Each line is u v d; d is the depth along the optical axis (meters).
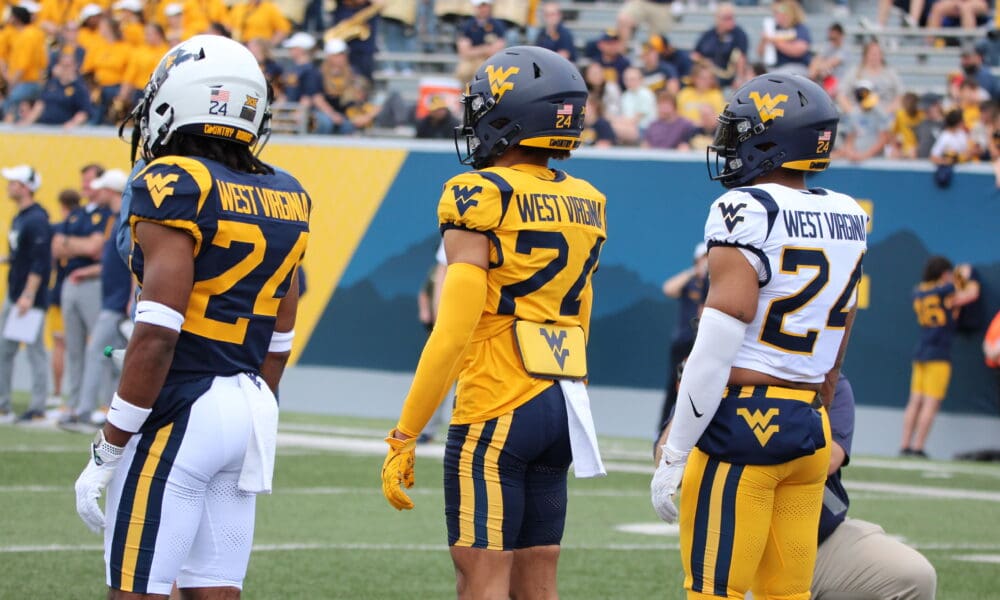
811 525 15.80
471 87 16.27
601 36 62.62
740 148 15.84
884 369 50.38
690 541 15.58
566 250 15.80
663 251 52.59
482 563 15.46
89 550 27.19
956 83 59.56
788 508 15.68
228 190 14.65
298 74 60.84
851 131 53.50
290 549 28.05
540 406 15.60
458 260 15.38
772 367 15.27
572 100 16.08
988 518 34.59
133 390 14.12
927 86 66.06
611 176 53.25
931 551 29.67
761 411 15.17
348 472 39.31
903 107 53.97
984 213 49.75
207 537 14.89
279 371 16.03
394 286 56.09
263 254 14.85
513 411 15.55
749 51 68.50
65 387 58.97
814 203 15.48
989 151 51.53
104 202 47.94
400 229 56.22
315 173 57.19
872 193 50.75
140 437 14.48
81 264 47.69
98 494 14.24
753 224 14.98
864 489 39.84
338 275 56.81
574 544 29.72
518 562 16.25
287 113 58.97
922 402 49.25
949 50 66.44
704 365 15.01
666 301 52.44
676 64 60.56
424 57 70.25
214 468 14.62
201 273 14.52
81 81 64.12
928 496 38.59
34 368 49.38
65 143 61.50
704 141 54.88
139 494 14.34
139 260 14.62
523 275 15.60
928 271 48.75
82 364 47.94
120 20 66.38
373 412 55.94
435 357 15.27
